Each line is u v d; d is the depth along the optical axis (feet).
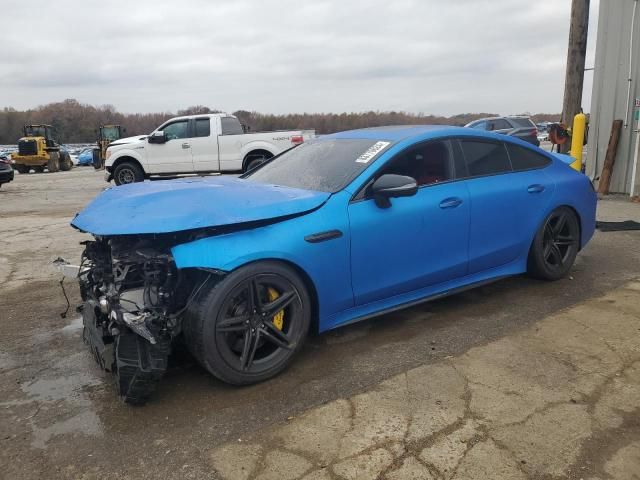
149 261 9.62
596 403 9.15
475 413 8.93
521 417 8.77
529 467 7.56
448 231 12.61
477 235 13.28
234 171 43.52
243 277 9.66
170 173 44.37
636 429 8.39
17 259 20.85
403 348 11.60
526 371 10.34
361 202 11.35
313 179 12.21
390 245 11.62
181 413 9.27
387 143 12.51
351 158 12.41
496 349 11.37
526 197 14.32
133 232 9.34
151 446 8.36
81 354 11.92
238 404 9.52
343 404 9.37
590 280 15.92
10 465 7.98
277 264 10.13
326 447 8.15
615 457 7.74
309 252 10.42
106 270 10.87
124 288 10.02
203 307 9.39
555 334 12.05
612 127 31.35
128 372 9.09
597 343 11.51
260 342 10.30
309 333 11.62
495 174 13.97
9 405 9.75
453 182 12.97
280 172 13.46
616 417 8.72
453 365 10.69
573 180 15.70
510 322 12.86
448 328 12.62
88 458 8.11
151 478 7.63
